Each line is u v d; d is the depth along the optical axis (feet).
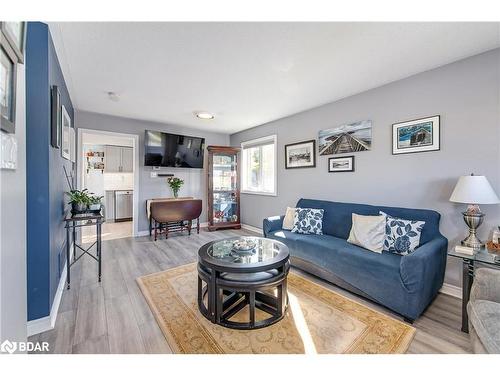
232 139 18.06
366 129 9.34
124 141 17.63
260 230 15.47
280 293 5.89
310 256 8.40
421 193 7.82
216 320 5.65
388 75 8.02
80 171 12.34
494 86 6.41
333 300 6.81
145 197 14.62
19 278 3.02
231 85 8.96
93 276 8.32
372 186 9.20
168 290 7.32
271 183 14.87
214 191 16.35
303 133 12.17
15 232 2.92
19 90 3.08
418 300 5.57
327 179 10.96
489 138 6.49
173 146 14.89
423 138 7.74
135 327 5.48
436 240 6.79
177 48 6.46
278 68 7.55
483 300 4.29
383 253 7.19
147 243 12.71
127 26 5.55
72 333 5.22
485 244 6.07
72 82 8.70
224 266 5.54
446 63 7.20
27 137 5.26
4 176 2.64
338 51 6.57
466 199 5.98
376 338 5.14
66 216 8.82
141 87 9.17
